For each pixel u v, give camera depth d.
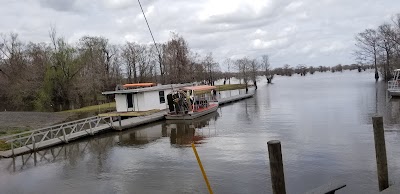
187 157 17.81
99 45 65.44
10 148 22.28
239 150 18.67
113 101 60.06
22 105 57.12
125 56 71.94
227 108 42.34
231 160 16.62
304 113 32.88
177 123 30.78
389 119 25.70
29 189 14.07
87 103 57.50
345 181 12.70
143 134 25.88
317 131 22.88
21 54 67.38
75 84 54.09
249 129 25.56
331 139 20.03
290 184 12.82
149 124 30.62
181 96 33.53
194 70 69.56
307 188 12.33
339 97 47.34
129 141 23.41
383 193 8.44
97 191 13.34
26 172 16.58
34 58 62.94
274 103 45.09
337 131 22.42
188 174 14.79
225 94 69.94
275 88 82.56
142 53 74.00
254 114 34.69
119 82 66.62
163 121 32.19
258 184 13.03
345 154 16.41
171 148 20.34
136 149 20.64
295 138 21.00
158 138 23.98
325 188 7.91
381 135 9.31
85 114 44.00
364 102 38.81
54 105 54.16
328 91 60.72
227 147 19.61
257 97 57.06
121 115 33.88
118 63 70.75
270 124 27.38
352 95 49.12
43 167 17.39
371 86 65.94
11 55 66.00
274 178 6.45
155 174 15.11
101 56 64.69
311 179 13.21
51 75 52.75
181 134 25.09
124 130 27.84
